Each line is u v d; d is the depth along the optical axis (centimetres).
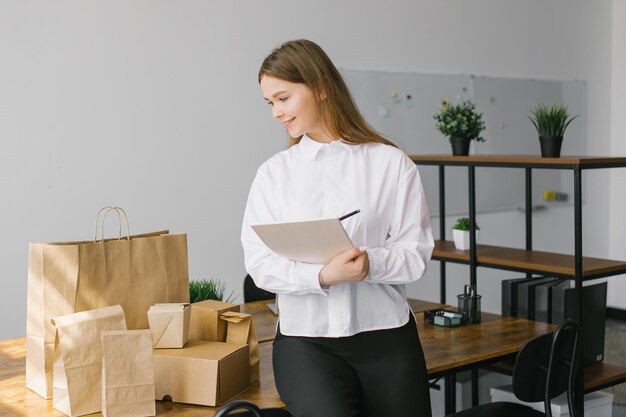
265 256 198
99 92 397
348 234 196
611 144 635
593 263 347
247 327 231
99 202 400
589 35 618
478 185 554
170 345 222
